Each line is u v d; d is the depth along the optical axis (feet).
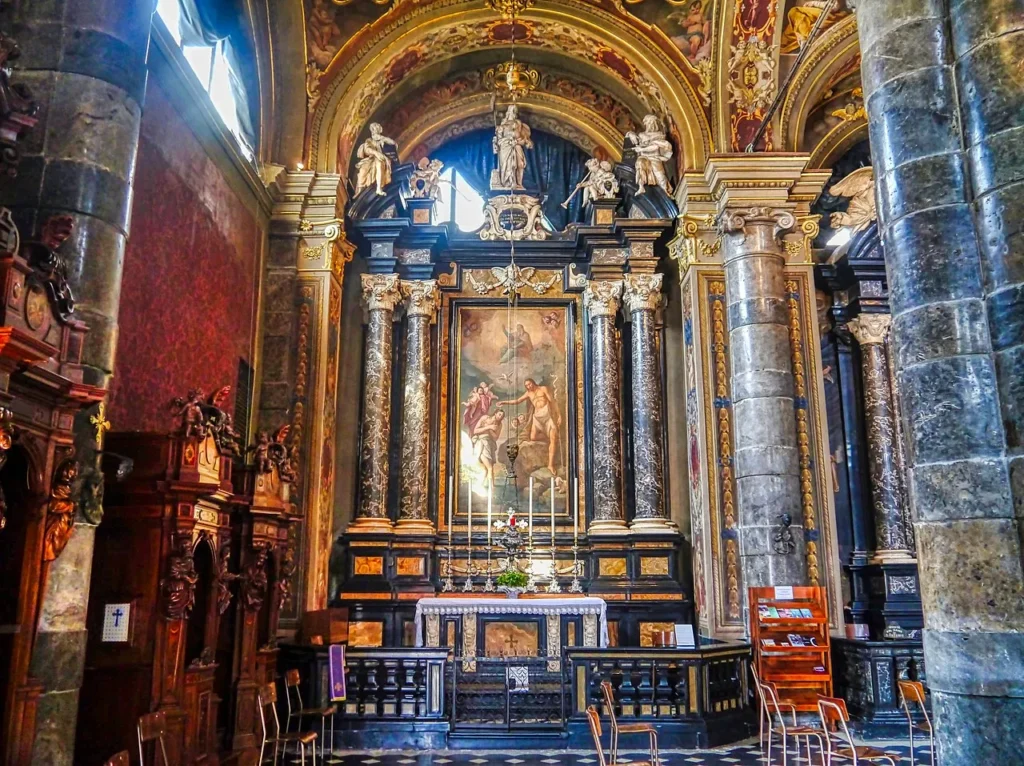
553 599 37.78
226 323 35.73
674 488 44.91
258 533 28.14
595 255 46.88
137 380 27.09
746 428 38.83
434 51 45.96
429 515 45.29
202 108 32.48
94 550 21.89
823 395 40.01
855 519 46.26
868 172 47.50
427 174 48.44
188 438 22.38
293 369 40.37
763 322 39.47
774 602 35.50
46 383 16.28
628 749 30.53
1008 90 17.06
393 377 46.24
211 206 33.96
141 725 18.80
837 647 36.35
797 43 42.22
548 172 51.13
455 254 48.42
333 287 42.50
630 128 49.78
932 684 16.94
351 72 43.62
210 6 36.58
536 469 46.19
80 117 19.43
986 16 17.60
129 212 20.36
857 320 47.26
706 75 43.50
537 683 37.17
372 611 41.50
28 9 19.88
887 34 19.25
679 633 33.83
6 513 16.57
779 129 42.06
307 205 42.22
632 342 45.91
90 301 18.94
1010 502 16.40
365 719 31.07
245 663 27.35
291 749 29.94
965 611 16.37
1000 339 16.75
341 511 44.75
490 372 47.47
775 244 40.50
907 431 18.02
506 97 50.19
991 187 17.08
